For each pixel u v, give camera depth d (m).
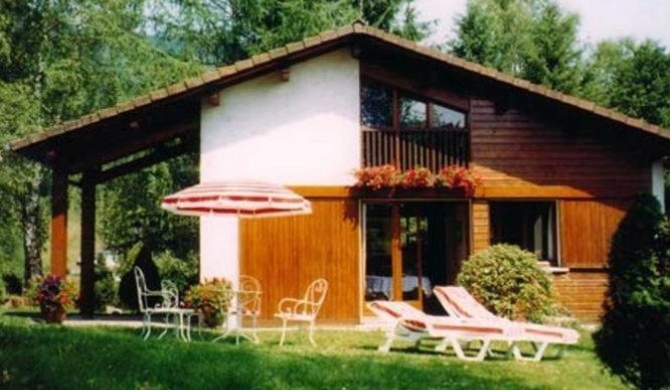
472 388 8.66
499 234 17.34
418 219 16.58
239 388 7.82
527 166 16.12
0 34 21.48
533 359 11.19
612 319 7.50
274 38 27.77
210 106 15.72
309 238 15.67
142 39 25.16
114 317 16.67
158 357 8.55
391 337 11.66
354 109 15.99
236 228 15.55
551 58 35.22
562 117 16.20
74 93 23.66
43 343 8.75
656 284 7.23
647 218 7.36
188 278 23.38
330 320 15.52
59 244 15.11
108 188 26.41
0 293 22.06
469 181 15.67
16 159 22.17
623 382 7.59
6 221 23.67
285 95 15.88
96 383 7.32
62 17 23.09
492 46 36.44
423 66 16.11
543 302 13.71
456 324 11.29
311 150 15.86
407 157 16.06
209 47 28.06
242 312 12.83
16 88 21.81
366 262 16.20
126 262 21.41
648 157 16.27
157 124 15.80
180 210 13.02
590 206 16.16
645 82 34.56
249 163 15.72
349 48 16.03
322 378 8.47
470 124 16.12
